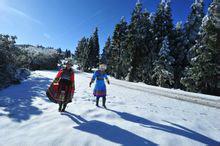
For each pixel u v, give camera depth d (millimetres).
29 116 6547
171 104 10938
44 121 6125
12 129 5473
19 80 14023
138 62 37812
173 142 5246
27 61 24125
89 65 69375
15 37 17281
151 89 18547
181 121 7121
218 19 25750
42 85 13242
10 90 10766
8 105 7770
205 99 14438
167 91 18047
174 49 36938
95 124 6031
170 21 38344
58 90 7270
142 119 6918
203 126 6871
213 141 5613
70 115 6793
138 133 5602
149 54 37062
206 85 26531
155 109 8812
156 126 6316
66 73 7418
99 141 4945
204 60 26047
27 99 8898
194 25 37062
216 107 11430
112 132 5523
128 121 6578
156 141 5211
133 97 11891
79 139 4973
